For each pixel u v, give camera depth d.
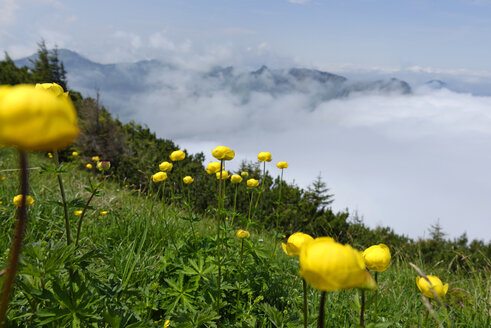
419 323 2.52
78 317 1.69
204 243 3.58
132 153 15.65
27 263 1.62
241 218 3.60
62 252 1.69
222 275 3.05
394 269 4.52
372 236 10.16
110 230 3.87
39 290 1.71
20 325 1.66
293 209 10.98
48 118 0.63
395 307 2.91
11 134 0.62
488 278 3.79
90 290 1.98
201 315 2.24
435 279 1.76
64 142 0.67
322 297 1.28
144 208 4.59
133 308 2.40
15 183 4.96
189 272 2.87
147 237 3.79
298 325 2.17
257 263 3.46
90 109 16.98
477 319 2.71
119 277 2.78
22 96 0.62
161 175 4.10
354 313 2.52
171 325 2.24
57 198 4.62
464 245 13.72
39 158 11.96
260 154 4.21
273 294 3.11
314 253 0.94
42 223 3.59
